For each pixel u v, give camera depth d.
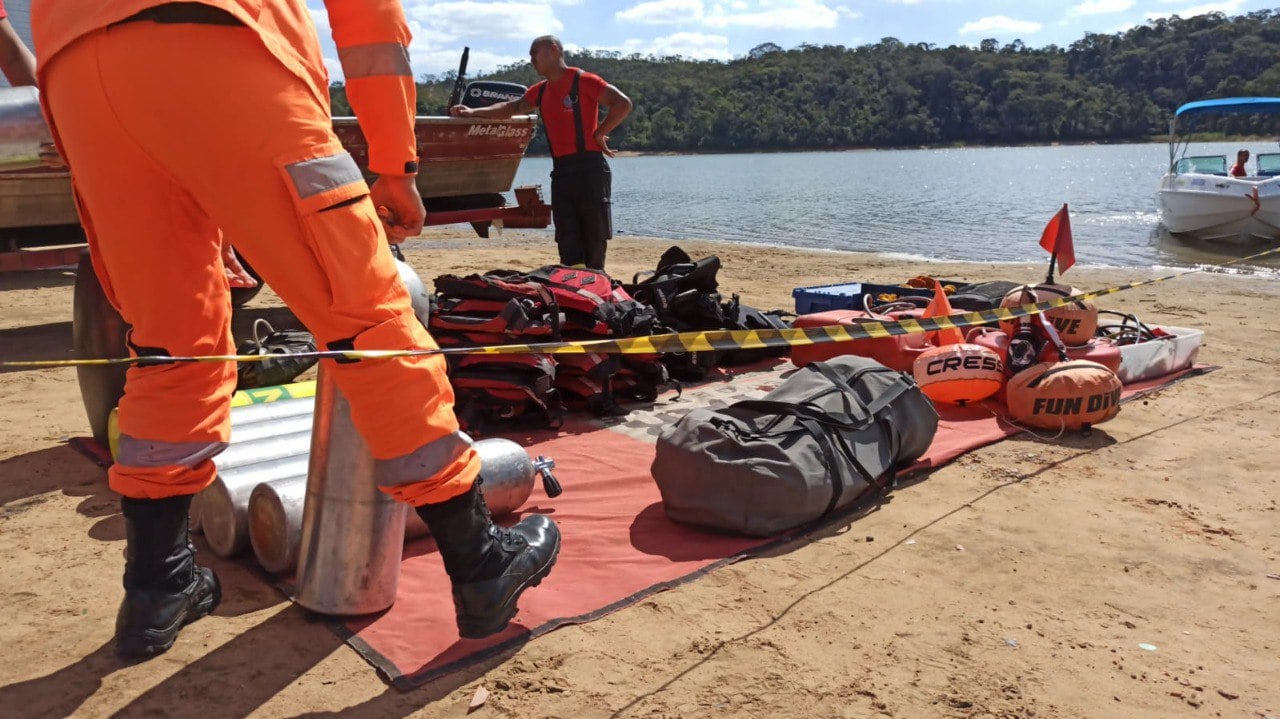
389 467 2.42
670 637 2.90
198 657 2.76
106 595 3.19
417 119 8.30
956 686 2.64
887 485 4.11
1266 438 4.99
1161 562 3.48
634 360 5.58
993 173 63.97
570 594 3.17
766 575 3.35
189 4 2.13
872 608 3.11
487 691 2.58
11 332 8.25
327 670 2.69
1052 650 2.85
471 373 4.93
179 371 2.55
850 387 4.25
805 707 2.53
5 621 3.00
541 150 133.75
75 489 4.23
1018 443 4.93
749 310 6.77
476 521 2.58
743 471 3.59
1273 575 3.38
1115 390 5.00
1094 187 42.50
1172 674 2.71
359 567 2.93
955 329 5.75
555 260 14.23
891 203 32.09
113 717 2.46
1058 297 5.78
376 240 2.37
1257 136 114.44
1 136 4.16
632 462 4.55
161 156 2.25
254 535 3.29
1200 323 8.66
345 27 2.45
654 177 65.00
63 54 2.27
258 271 2.37
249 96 2.18
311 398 4.72
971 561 3.48
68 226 7.98
